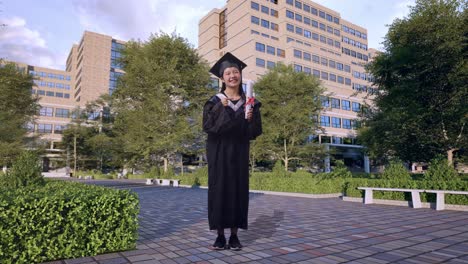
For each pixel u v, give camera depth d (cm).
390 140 1777
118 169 4919
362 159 6053
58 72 8269
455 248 457
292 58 5375
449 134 1608
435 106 1585
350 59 6875
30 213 366
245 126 434
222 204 429
